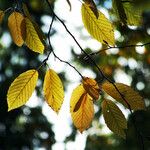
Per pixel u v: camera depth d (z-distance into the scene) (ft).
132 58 10.73
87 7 3.81
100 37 3.88
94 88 3.73
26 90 3.87
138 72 13.28
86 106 3.78
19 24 3.89
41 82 18.25
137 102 3.73
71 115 3.79
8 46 21.40
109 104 3.77
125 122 3.76
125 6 3.84
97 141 16.10
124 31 5.75
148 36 6.31
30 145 22.79
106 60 11.60
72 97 3.77
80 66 13.10
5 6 14.29
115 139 15.39
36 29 3.75
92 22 3.85
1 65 22.24
